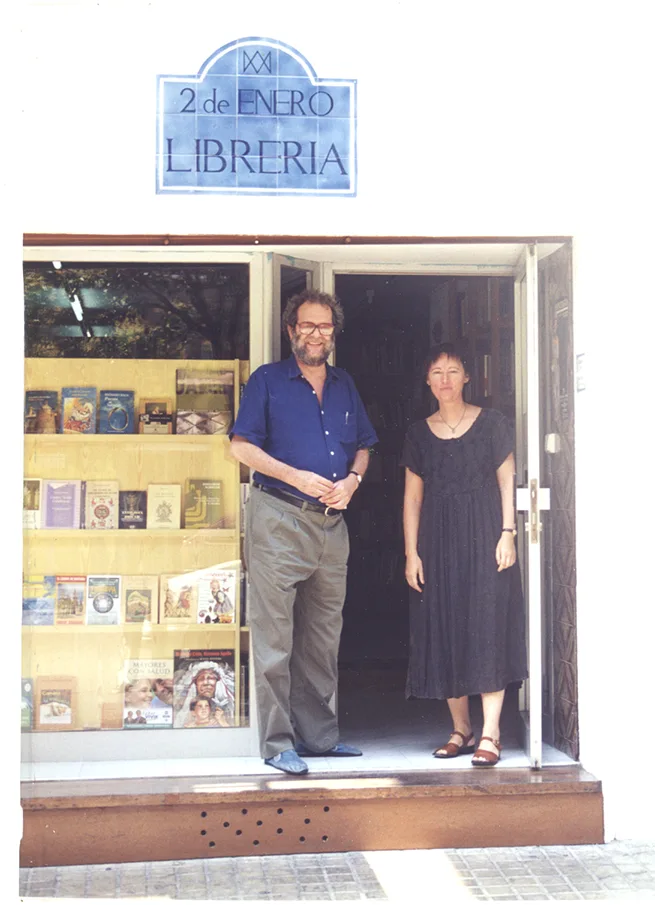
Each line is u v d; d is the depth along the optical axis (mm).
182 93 4320
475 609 4781
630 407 4527
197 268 4953
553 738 4980
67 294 4949
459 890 4055
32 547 4941
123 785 4438
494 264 5238
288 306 4734
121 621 4945
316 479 4512
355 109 4383
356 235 4418
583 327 4570
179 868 4262
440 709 5996
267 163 4352
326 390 4719
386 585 8453
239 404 4980
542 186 4461
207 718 4922
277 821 4387
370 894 4016
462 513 4836
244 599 4980
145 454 4996
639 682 4523
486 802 4457
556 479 4902
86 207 4289
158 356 4984
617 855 4383
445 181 4418
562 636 4844
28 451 4961
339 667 6938
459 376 4902
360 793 4414
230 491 5008
